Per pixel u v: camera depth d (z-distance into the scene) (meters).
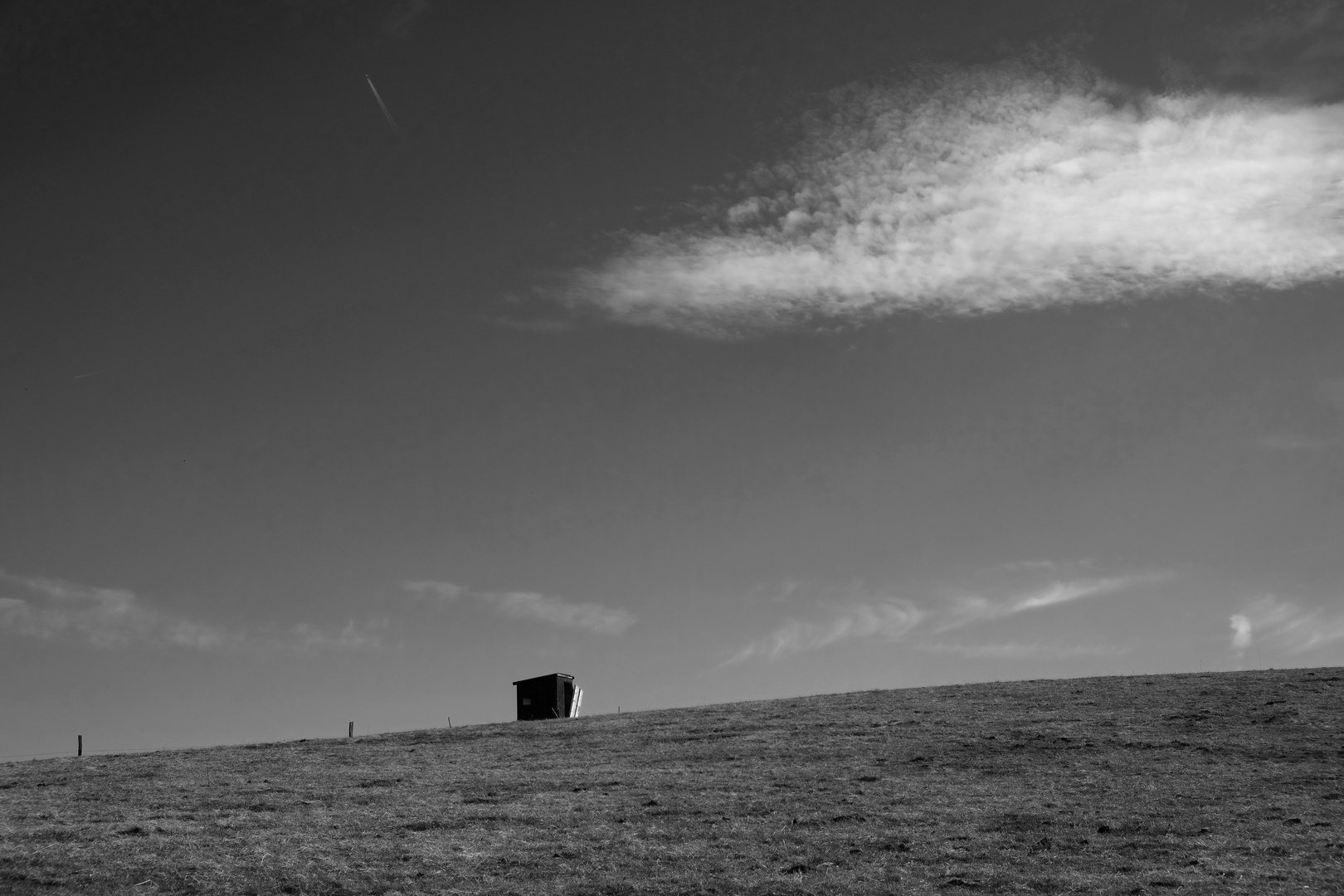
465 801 47.34
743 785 48.44
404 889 34.44
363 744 65.81
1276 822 39.38
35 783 54.88
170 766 59.25
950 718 61.88
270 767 58.12
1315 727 53.44
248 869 36.47
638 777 51.12
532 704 82.94
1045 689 69.69
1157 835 38.34
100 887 34.72
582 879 35.06
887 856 36.84
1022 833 39.22
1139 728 56.00
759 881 34.47
